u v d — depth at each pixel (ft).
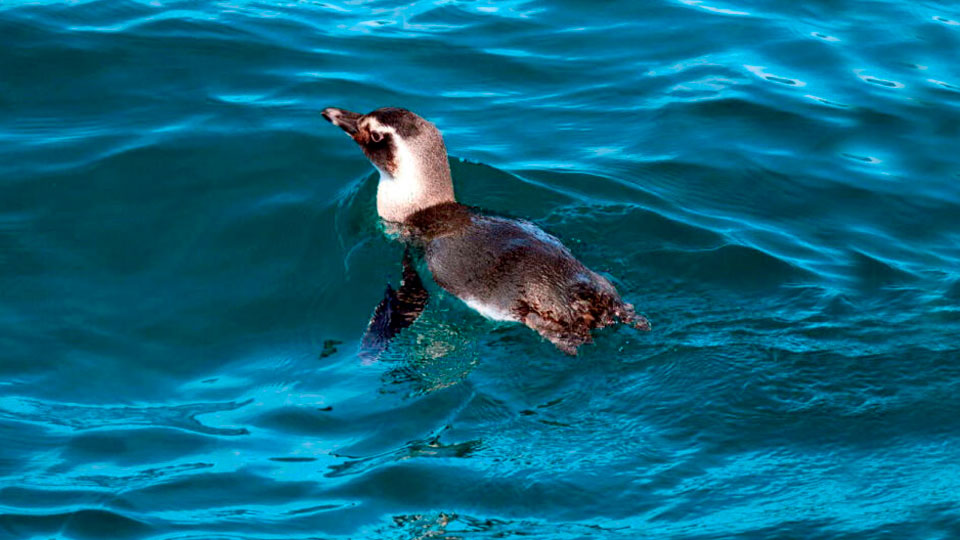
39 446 26.09
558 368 27.78
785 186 37.09
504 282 29.40
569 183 36.55
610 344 28.37
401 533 23.17
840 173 37.78
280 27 44.60
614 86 42.29
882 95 41.86
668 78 42.80
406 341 29.22
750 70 43.24
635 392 27.02
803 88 42.32
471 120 40.09
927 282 32.04
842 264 32.94
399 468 24.98
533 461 25.00
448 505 23.93
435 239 32.35
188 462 25.64
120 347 29.71
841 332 29.22
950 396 26.76
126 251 32.96
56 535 23.12
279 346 29.96
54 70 40.37
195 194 35.22
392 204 34.47
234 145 37.42
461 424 26.30
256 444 26.25
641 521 23.15
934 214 35.78
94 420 27.17
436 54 43.70
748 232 34.47
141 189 35.22
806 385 27.14
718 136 39.52
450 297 30.30
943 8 47.60
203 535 23.13
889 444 25.31
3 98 38.78
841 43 45.01
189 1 45.83
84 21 43.29
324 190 35.88
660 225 34.14
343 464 25.40
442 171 34.24
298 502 24.25
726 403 26.55
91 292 31.42
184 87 40.29
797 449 25.20
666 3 47.75
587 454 25.17
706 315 29.94
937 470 24.47
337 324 30.71
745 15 46.93
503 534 23.00
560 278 29.04
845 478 24.29
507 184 36.37
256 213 34.68
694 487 24.11
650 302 30.50
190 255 33.04
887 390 27.02
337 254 33.30
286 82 41.14
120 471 25.34
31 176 35.29
